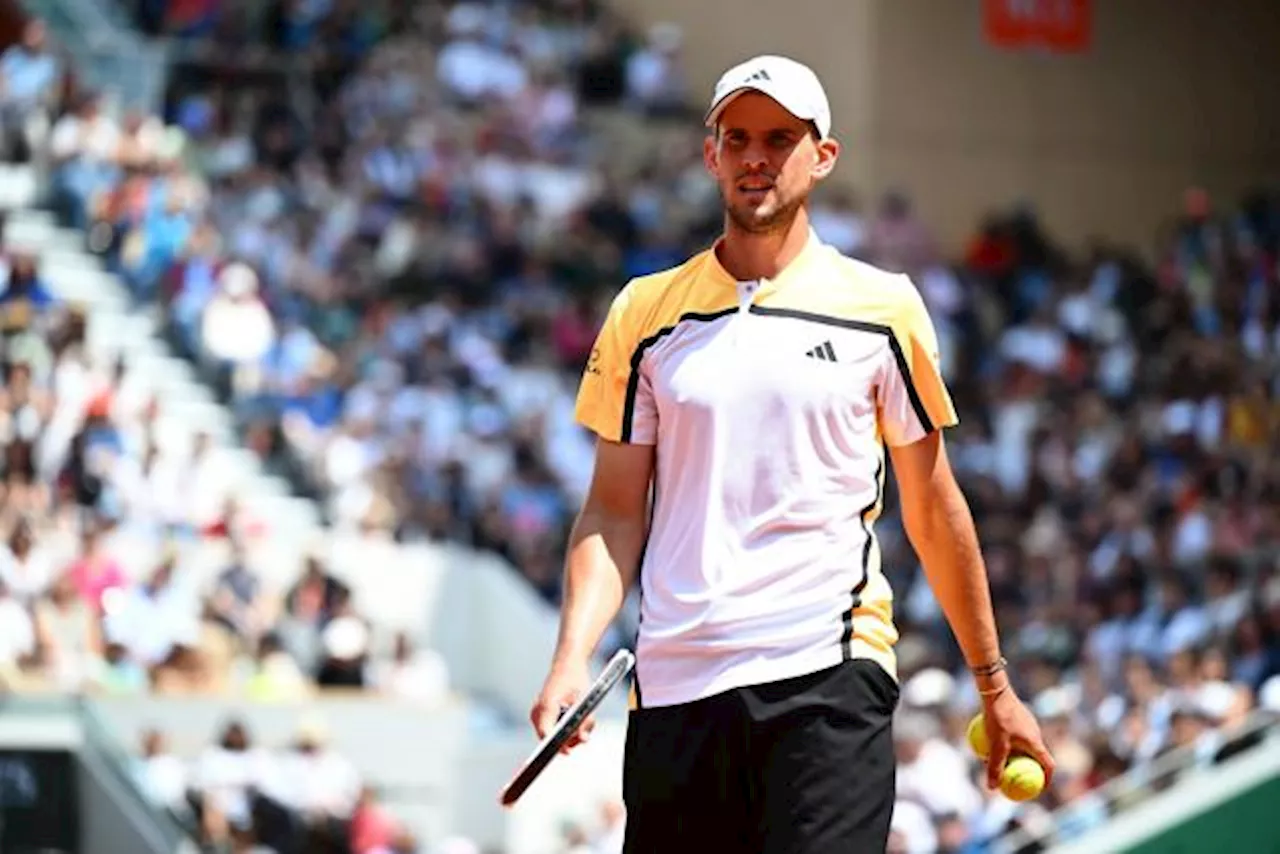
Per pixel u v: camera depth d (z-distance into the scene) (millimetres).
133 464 68188
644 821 18391
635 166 99000
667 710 18297
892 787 18234
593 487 19125
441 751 64562
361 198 86375
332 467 73125
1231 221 102062
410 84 94500
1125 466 81562
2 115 81125
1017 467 82688
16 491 64438
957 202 101812
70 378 69312
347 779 58625
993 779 19500
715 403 18391
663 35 103062
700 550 18344
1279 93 107812
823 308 18531
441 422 76125
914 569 71562
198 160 85188
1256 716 46969
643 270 89500
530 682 70750
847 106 100438
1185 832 42656
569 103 98000
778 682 18047
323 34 94938
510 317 83438
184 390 74875
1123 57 105125
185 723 60844
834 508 18344
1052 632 68625
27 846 55594
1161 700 55188
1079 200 104438
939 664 65188
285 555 69625
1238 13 107312
